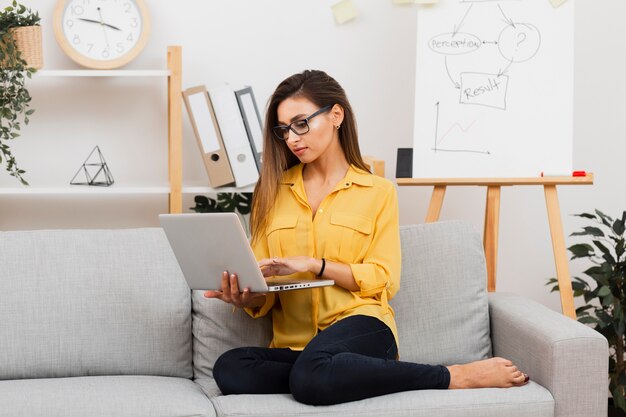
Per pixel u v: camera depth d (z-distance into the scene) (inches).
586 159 125.7
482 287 91.8
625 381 111.0
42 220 120.1
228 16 120.4
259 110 121.7
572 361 76.5
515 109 105.7
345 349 75.2
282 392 77.7
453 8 107.4
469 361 89.3
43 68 116.8
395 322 89.2
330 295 81.9
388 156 124.1
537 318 83.3
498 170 105.6
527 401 75.0
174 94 108.7
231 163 110.0
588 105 125.1
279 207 85.4
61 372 84.4
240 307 84.5
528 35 105.9
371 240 83.4
